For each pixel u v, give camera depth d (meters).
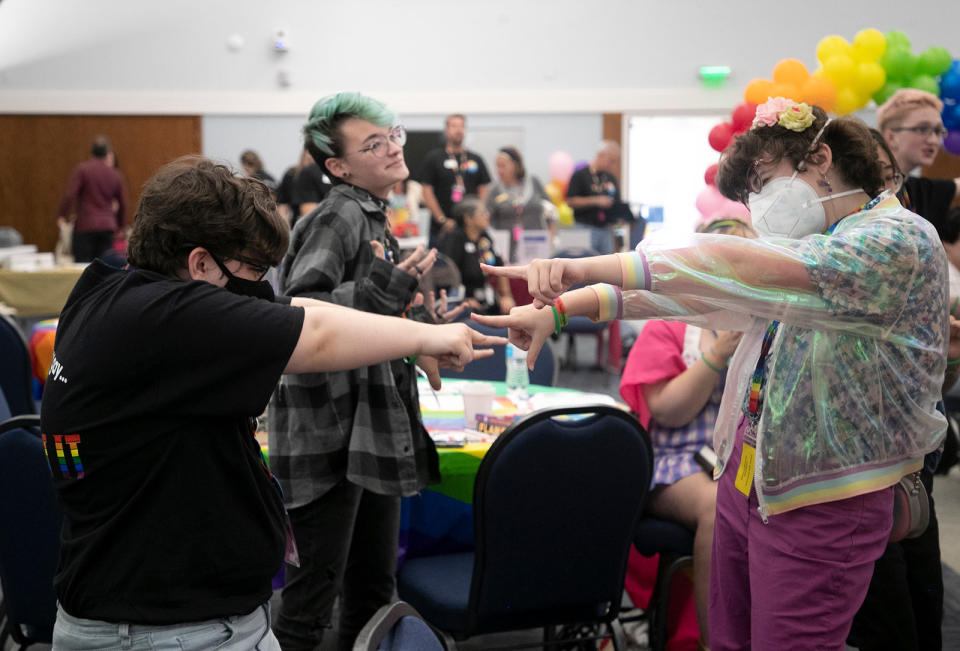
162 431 1.17
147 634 1.19
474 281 5.85
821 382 1.47
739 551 1.67
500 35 9.38
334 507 2.03
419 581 2.20
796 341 1.50
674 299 1.61
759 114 1.54
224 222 1.20
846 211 1.53
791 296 1.43
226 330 1.15
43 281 5.80
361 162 2.05
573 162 9.55
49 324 4.15
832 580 1.51
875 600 2.05
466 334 1.31
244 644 1.25
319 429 1.98
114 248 8.28
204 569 1.21
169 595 1.19
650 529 2.47
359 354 1.22
